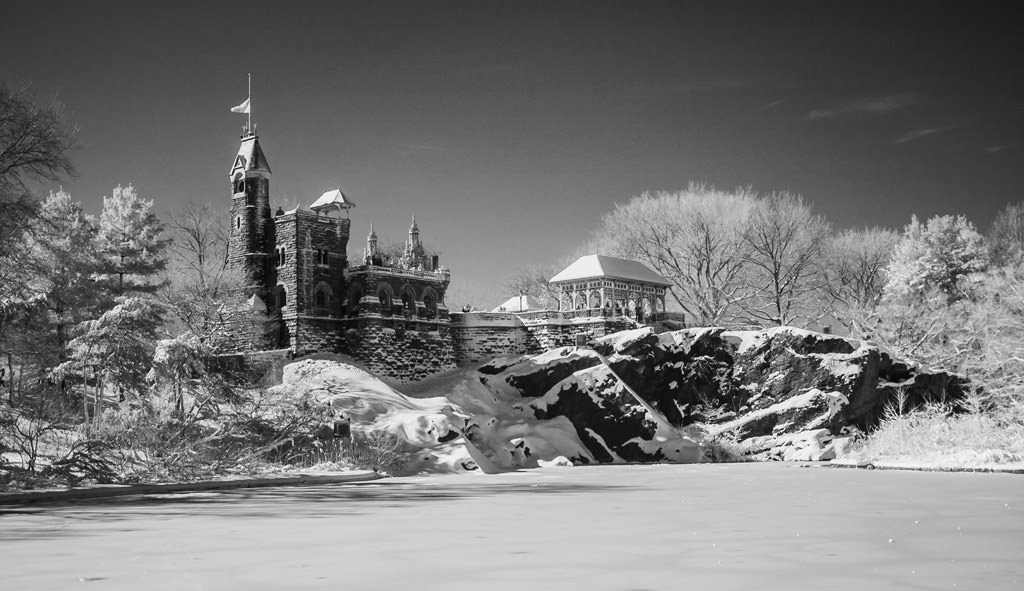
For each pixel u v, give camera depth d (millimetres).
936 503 26594
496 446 69562
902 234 127312
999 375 80875
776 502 27953
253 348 84500
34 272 56531
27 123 50031
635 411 81438
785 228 117875
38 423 39656
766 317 119188
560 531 20078
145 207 89938
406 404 71625
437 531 20188
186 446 44656
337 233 92062
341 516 24297
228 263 92250
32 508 27484
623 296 98812
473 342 96188
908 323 100562
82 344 48656
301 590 12594
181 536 19188
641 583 13070
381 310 90000
